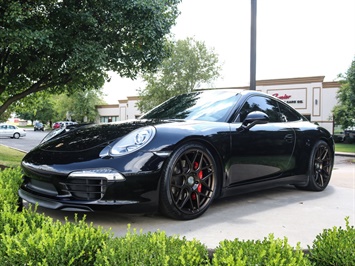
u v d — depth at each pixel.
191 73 23.88
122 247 1.29
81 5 7.57
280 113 3.47
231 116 2.85
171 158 2.28
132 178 2.13
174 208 2.30
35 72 7.97
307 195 3.44
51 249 1.29
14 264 1.27
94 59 7.10
